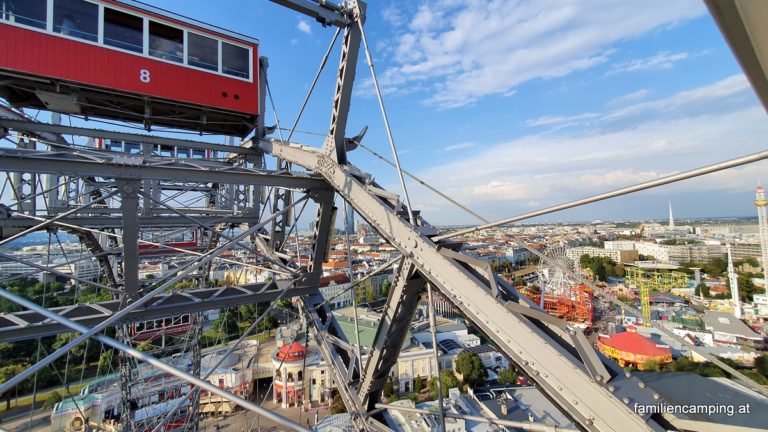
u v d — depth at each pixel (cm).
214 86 923
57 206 986
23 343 3472
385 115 591
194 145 995
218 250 605
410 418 2859
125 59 808
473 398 3475
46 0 733
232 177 708
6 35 696
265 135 1057
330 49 734
